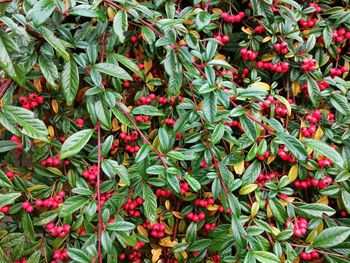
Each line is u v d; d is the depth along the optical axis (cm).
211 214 57
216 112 44
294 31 58
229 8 62
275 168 58
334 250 50
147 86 59
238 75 62
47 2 39
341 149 58
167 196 56
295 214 53
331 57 65
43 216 50
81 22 59
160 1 56
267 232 49
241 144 52
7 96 49
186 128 51
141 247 58
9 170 53
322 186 54
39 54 46
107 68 47
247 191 52
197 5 59
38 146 54
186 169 55
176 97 57
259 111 55
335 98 56
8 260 50
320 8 62
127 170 50
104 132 58
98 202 45
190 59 48
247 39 62
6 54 36
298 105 62
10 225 54
